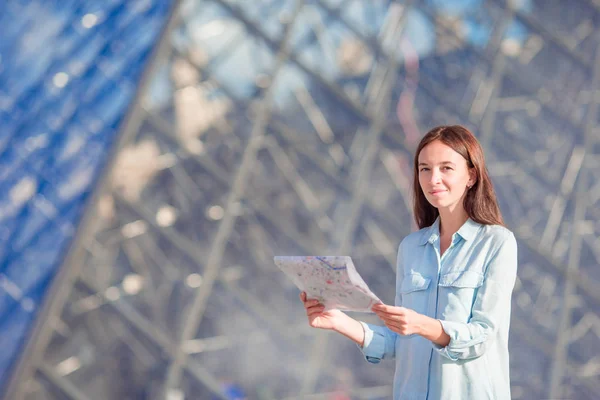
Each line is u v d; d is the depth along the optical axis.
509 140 19.62
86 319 13.05
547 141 19.78
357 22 20.19
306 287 3.92
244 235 15.48
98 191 14.27
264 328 14.30
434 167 3.82
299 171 16.89
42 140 16.97
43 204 15.34
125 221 14.43
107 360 12.91
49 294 12.92
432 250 3.98
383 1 20.70
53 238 14.26
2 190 16.50
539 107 20.34
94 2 20.61
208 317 14.08
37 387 12.19
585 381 15.91
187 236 14.90
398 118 18.70
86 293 13.33
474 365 3.71
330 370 14.23
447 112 19.28
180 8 17.64
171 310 13.90
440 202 3.82
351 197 16.77
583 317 16.92
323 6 19.95
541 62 21.55
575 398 15.72
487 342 3.62
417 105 19.19
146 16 19.17
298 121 17.80
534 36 21.92
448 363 3.74
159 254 14.43
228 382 13.48
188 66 17.12
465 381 3.72
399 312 3.54
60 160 16.00
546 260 17.41
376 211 16.67
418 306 3.89
